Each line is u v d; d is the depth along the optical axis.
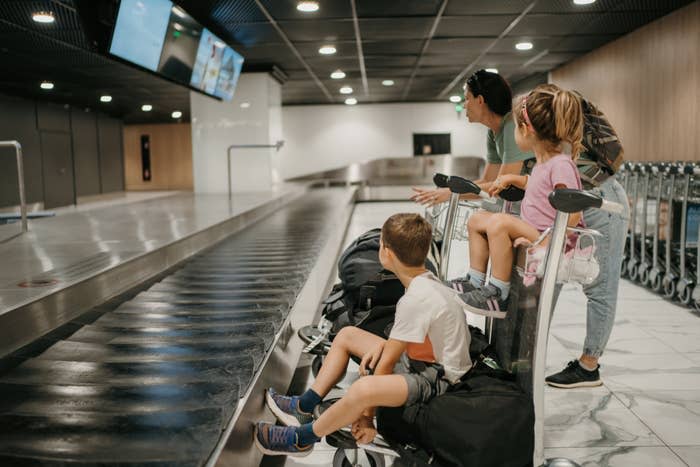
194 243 4.52
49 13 5.83
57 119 13.14
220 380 1.85
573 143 1.95
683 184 4.37
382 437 1.74
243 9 5.86
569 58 9.12
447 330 1.71
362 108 15.37
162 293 3.10
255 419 1.87
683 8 5.92
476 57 8.94
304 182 15.12
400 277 1.82
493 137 2.76
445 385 1.70
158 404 1.67
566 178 1.86
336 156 15.51
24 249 3.70
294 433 1.73
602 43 7.88
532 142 1.98
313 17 6.21
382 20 6.41
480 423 1.56
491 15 6.29
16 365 2.01
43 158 12.51
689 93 5.86
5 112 11.30
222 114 9.32
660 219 4.80
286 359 2.55
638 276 5.07
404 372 1.84
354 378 2.80
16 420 1.57
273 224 6.38
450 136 15.35
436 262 2.52
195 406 1.65
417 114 15.30
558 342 3.41
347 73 10.28
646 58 6.78
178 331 2.40
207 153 9.38
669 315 3.98
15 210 11.36
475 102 2.49
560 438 2.22
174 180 21.23
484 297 1.81
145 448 1.41
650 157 6.73
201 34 6.27
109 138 15.95
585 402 2.56
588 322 2.70
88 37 4.35
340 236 7.53
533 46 8.06
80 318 2.61
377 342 1.93
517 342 1.76
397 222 1.75
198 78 6.69
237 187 9.40
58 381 1.86
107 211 6.57
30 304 2.29
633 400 2.57
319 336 2.54
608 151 2.37
